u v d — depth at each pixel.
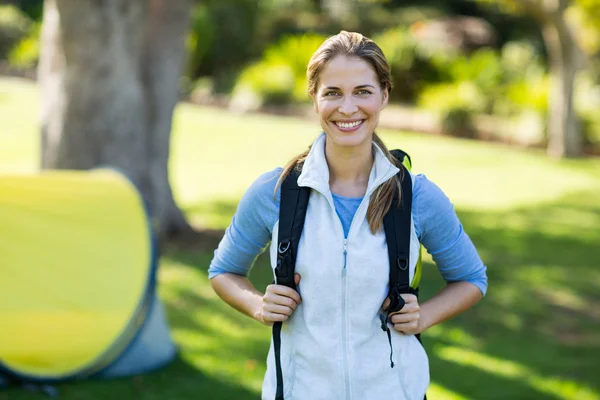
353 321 2.10
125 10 7.26
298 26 25.55
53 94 7.23
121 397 4.38
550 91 17.83
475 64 21.33
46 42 7.35
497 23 26.89
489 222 10.34
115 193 5.03
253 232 2.22
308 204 2.13
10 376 4.40
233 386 4.62
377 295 2.09
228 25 22.95
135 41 7.36
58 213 4.82
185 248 7.88
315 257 2.09
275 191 2.15
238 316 6.01
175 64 7.93
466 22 24.84
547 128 17.03
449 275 2.25
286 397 2.15
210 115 19.30
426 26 24.59
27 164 12.77
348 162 2.14
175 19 7.88
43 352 4.49
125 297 4.73
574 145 16.19
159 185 7.87
